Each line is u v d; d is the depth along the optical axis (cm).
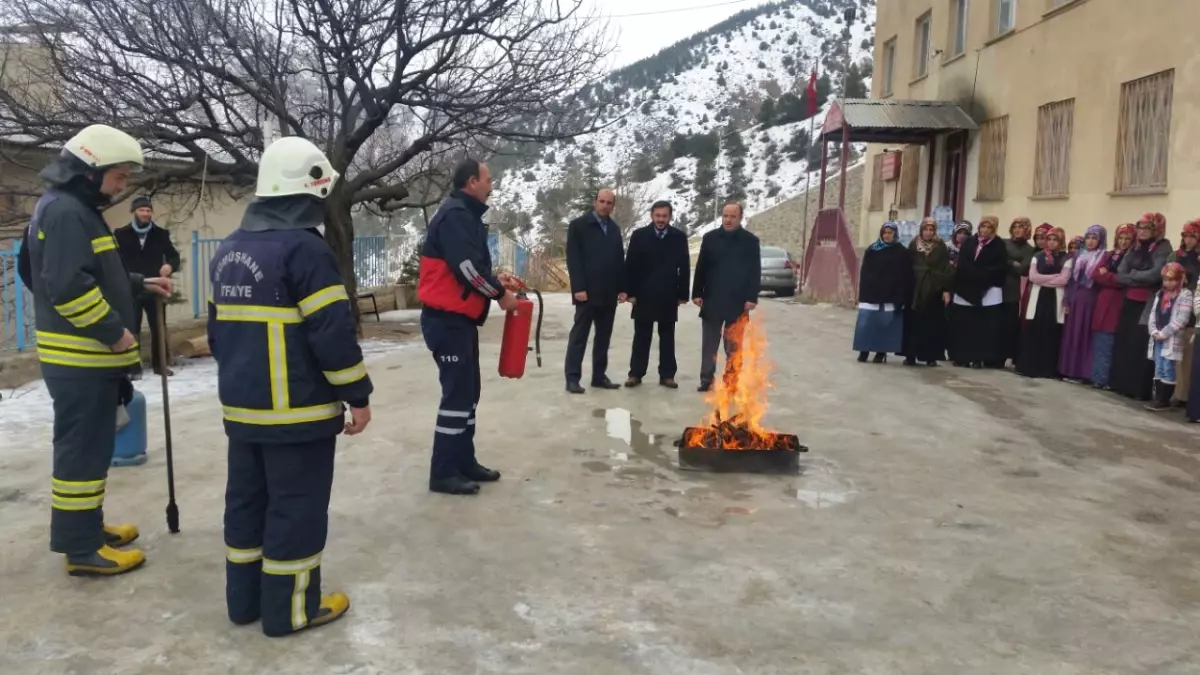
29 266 387
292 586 329
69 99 1085
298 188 317
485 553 417
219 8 1076
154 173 1139
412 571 395
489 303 514
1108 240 1106
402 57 1160
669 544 431
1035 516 480
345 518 464
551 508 484
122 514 467
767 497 507
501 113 1227
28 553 413
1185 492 528
